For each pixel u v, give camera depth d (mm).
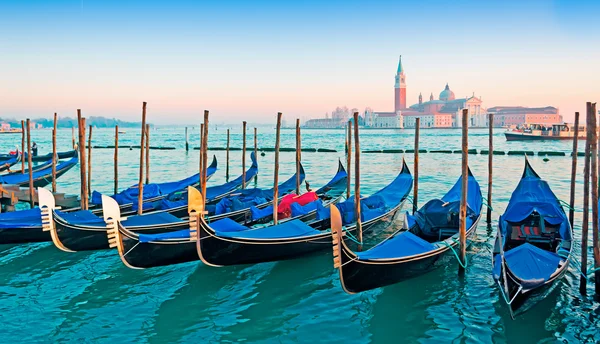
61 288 11312
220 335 9195
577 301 10102
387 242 10969
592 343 8641
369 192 24734
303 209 15172
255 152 27078
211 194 19500
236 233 11641
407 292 10891
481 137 97812
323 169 36031
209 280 11750
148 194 18078
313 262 12797
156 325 9570
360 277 9883
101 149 59594
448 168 35562
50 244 14430
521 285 8867
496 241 11742
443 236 13086
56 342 8922
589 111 9625
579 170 33250
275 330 9367
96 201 16516
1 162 33031
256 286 11406
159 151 56375
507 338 8859
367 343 8836
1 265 12758
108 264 12820
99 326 9523
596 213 9758
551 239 11781
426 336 9016
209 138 101625
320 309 10211
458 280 11430
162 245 11398
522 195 15000
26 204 20875
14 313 10031
